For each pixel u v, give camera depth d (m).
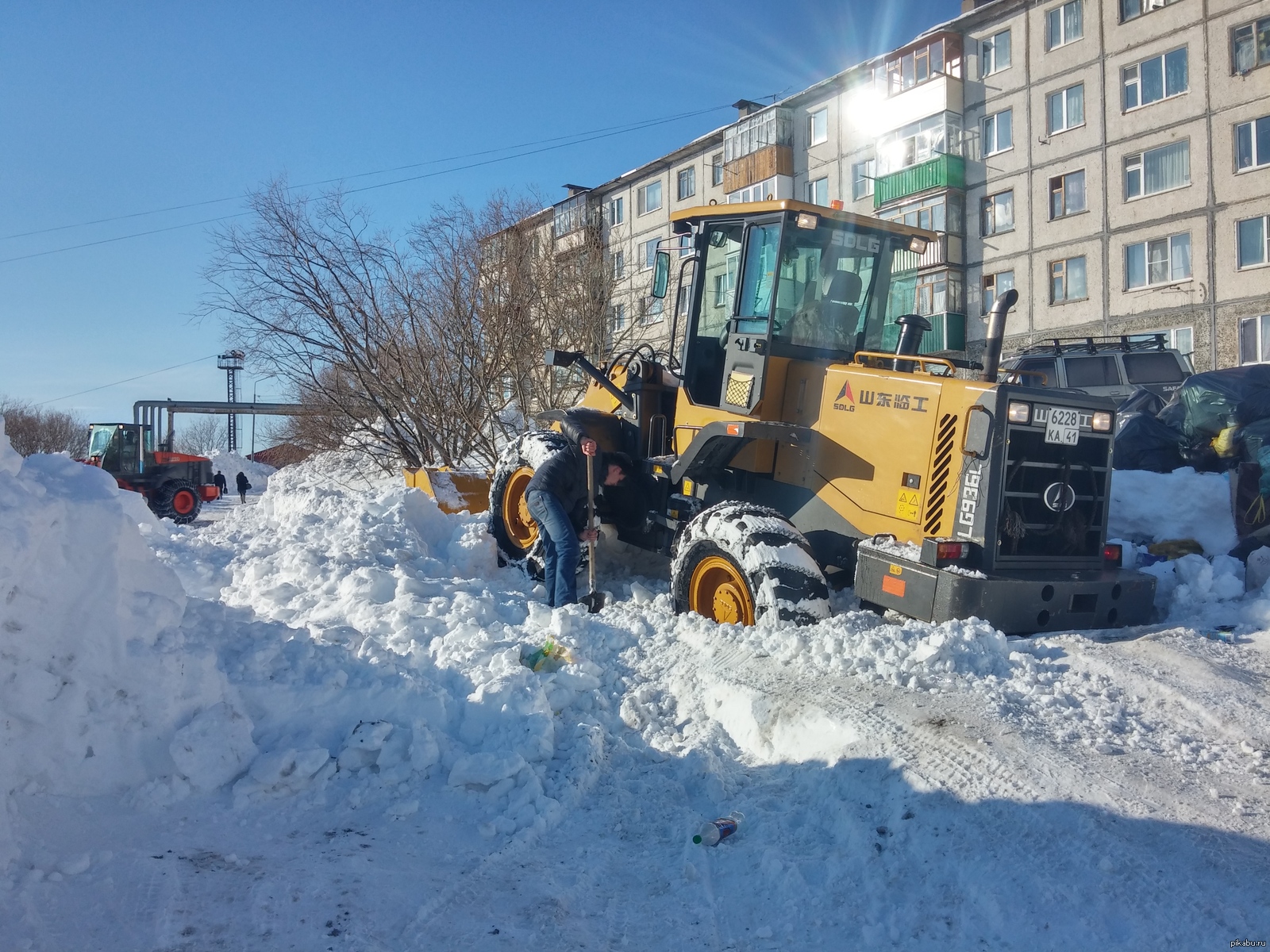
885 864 2.84
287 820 2.96
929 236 6.36
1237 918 2.44
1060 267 26.19
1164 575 5.83
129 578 3.13
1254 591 5.59
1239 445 7.23
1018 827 2.87
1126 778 3.12
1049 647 4.38
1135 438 7.87
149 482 20.23
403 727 3.43
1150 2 23.98
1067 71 25.73
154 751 2.99
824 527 5.61
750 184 33.97
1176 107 23.61
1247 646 4.71
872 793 3.18
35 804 2.69
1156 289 24.09
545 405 15.16
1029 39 26.48
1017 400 4.86
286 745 3.24
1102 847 2.74
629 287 17.02
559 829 3.10
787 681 4.06
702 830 3.08
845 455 5.52
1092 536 5.22
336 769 3.22
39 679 2.75
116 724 2.93
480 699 3.64
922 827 2.93
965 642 4.20
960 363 5.59
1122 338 12.62
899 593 4.83
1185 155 23.48
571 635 4.70
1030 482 4.96
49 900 2.30
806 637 4.41
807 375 5.84
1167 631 4.83
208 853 2.67
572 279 16.19
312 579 5.95
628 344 15.73
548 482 6.31
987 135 27.80
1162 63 23.84
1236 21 22.45
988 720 3.57
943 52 28.31
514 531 7.94
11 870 2.39
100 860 2.51
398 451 14.68
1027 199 26.75
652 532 7.17
